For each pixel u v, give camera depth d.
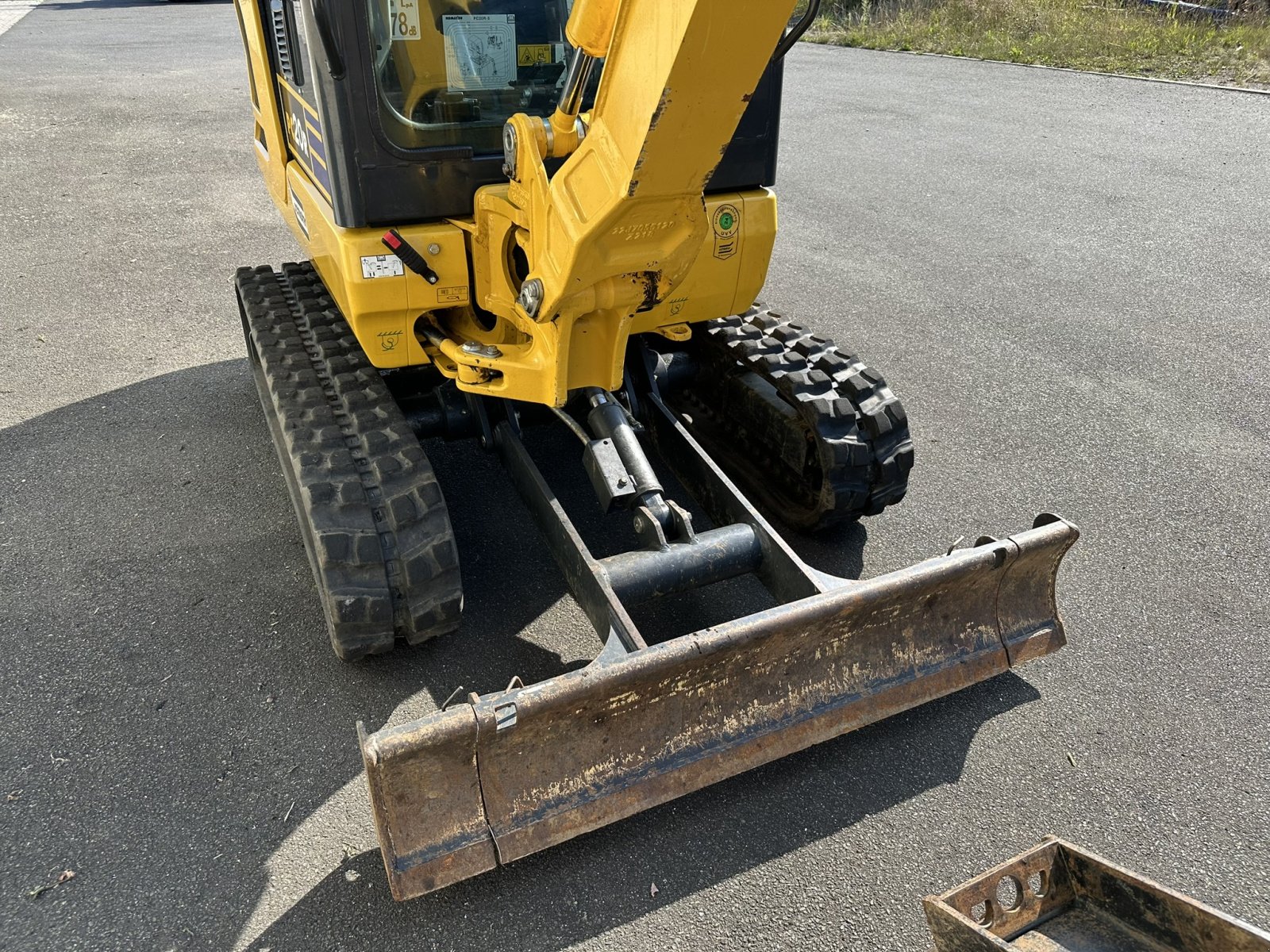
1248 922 2.63
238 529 4.30
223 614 3.79
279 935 2.62
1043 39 15.15
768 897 2.73
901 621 3.17
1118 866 2.63
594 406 3.50
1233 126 10.92
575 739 2.72
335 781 3.09
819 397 3.84
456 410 3.94
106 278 7.25
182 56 16.67
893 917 2.68
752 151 3.60
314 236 3.84
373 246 3.24
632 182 2.40
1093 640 3.69
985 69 14.18
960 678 3.27
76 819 2.94
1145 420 5.22
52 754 3.16
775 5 2.11
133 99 13.17
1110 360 5.90
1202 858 2.85
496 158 3.30
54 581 3.96
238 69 15.50
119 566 4.06
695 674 2.80
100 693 3.41
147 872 2.79
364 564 3.18
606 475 3.31
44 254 7.74
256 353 4.66
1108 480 4.69
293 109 3.98
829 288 6.99
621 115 2.39
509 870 2.80
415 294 3.38
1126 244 7.79
